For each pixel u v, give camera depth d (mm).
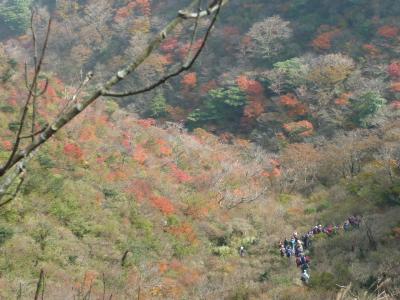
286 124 44156
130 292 16438
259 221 28562
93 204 22016
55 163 22234
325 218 27625
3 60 27812
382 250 18156
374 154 33094
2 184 1161
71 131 26734
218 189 31031
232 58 62000
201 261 22938
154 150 32812
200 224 26469
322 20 63000
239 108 52438
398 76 47406
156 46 1184
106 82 1182
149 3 80062
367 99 41531
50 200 20094
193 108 56938
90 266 17750
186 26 65438
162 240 22812
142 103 57875
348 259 18625
